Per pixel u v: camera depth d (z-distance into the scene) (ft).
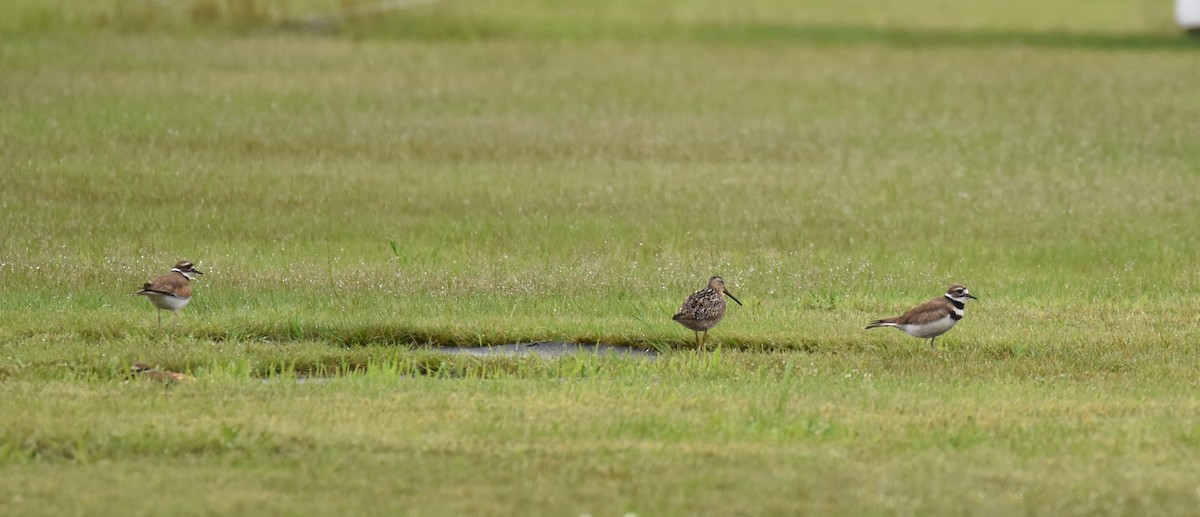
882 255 65.72
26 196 71.10
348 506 31.99
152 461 34.65
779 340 50.14
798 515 31.91
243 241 64.90
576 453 35.83
